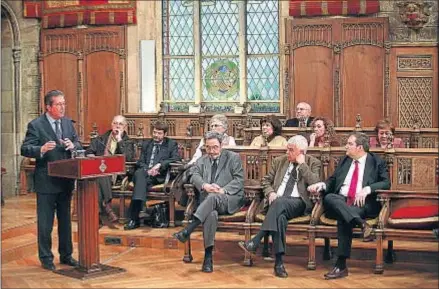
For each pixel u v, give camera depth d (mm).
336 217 6895
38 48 12195
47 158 7031
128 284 6645
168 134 11305
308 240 7652
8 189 11578
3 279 6828
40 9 12109
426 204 6723
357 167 6957
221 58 12070
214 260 7465
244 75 11938
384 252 7371
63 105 7105
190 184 7387
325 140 8461
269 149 7594
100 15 12016
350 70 11039
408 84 10836
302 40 11227
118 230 8328
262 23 11883
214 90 12141
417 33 10875
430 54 10742
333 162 7441
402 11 10828
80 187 6926
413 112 10836
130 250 7930
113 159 6844
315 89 11203
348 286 6445
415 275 6781
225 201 7090
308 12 11172
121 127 9117
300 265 7195
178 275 6922
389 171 7078
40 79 12148
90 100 12062
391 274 6809
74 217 8891
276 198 6938
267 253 7422
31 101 12156
